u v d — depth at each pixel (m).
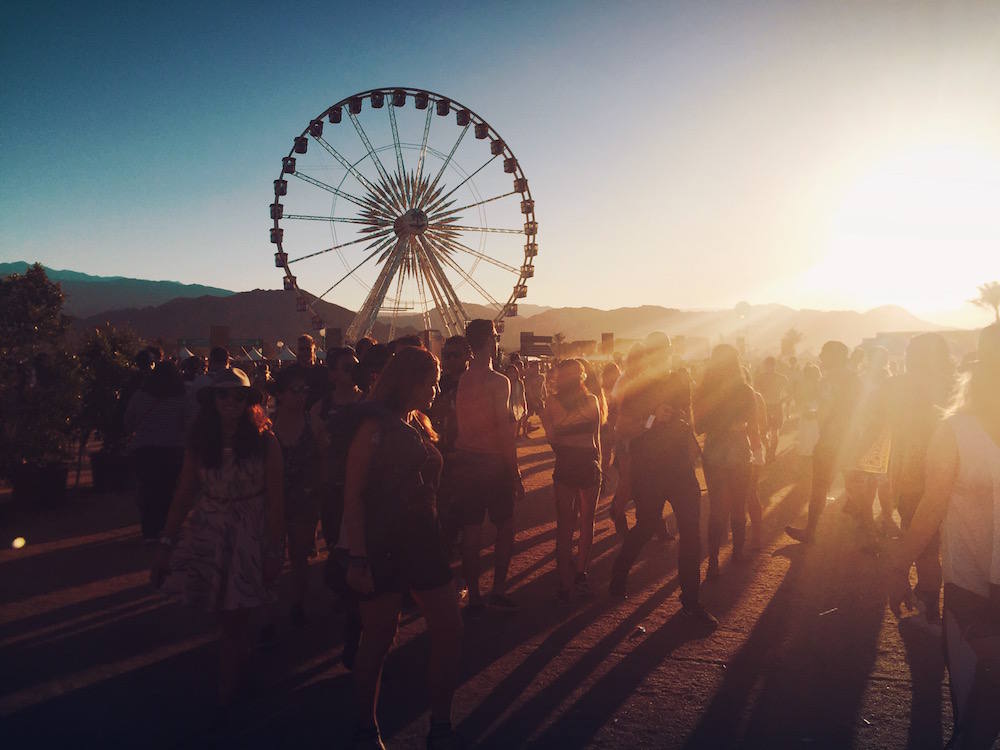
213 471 3.75
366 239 29.25
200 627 5.21
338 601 5.66
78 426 10.65
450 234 29.73
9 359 9.52
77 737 3.57
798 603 5.64
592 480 5.75
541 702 3.93
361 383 5.42
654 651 4.66
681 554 5.26
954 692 2.74
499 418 5.32
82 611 5.57
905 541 2.88
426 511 3.36
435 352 12.68
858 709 3.82
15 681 4.26
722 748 3.42
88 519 9.14
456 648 3.37
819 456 7.45
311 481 5.17
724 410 6.49
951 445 2.74
